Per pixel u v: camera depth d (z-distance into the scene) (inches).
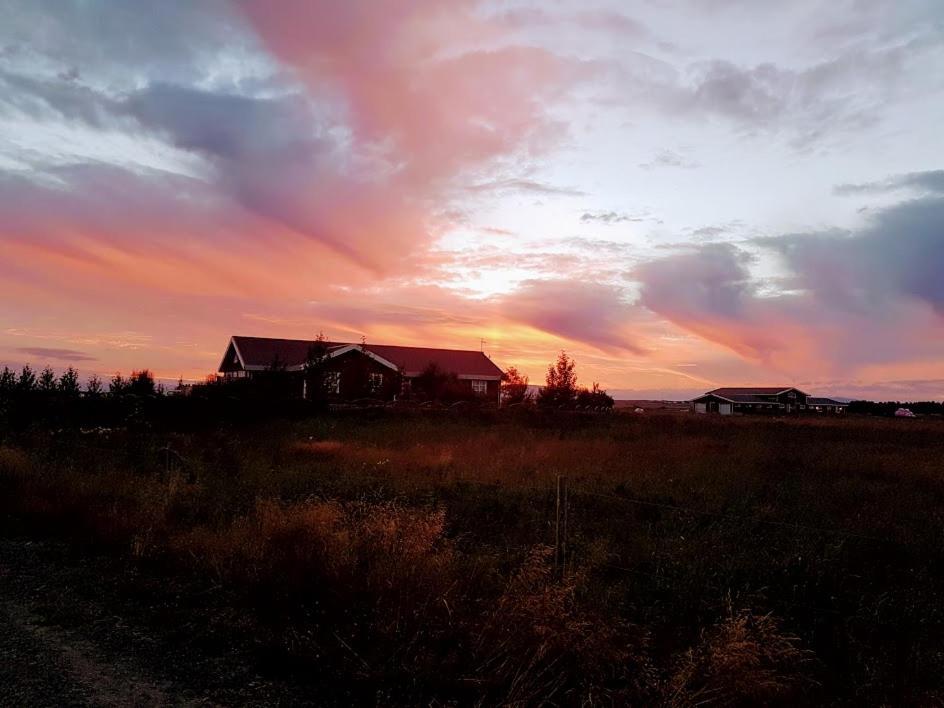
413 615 193.8
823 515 351.6
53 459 467.2
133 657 176.7
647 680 159.2
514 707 145.9
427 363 1893.5
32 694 152.4
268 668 170.4
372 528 258.5
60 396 764.0
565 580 207.2
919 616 202.1
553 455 609.0
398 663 170.4
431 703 151.8
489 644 177.3
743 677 158.2
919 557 276.1
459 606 201.3
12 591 230.5
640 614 216.1
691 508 364.5
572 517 352.2
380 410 1077.8
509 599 194.2
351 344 1501.0
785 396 3543.3
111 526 305.7
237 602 219.5
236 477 443.8
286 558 241.0
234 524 293.4
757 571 246.1
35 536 308.2
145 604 218.5
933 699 157.2
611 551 279.3
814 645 191.8
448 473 483.8
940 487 454.9
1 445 516.4
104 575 248.2
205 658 177.2
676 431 1001.5
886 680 166.1
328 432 810.8
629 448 695.7
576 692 160.2
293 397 1008.9
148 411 800.9
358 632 189.5
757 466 557.6
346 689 160.9
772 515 349.4
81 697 152.0
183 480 393.1
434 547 252.7
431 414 1100.5
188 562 258.2
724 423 1268.5
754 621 191.0
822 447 746.2
